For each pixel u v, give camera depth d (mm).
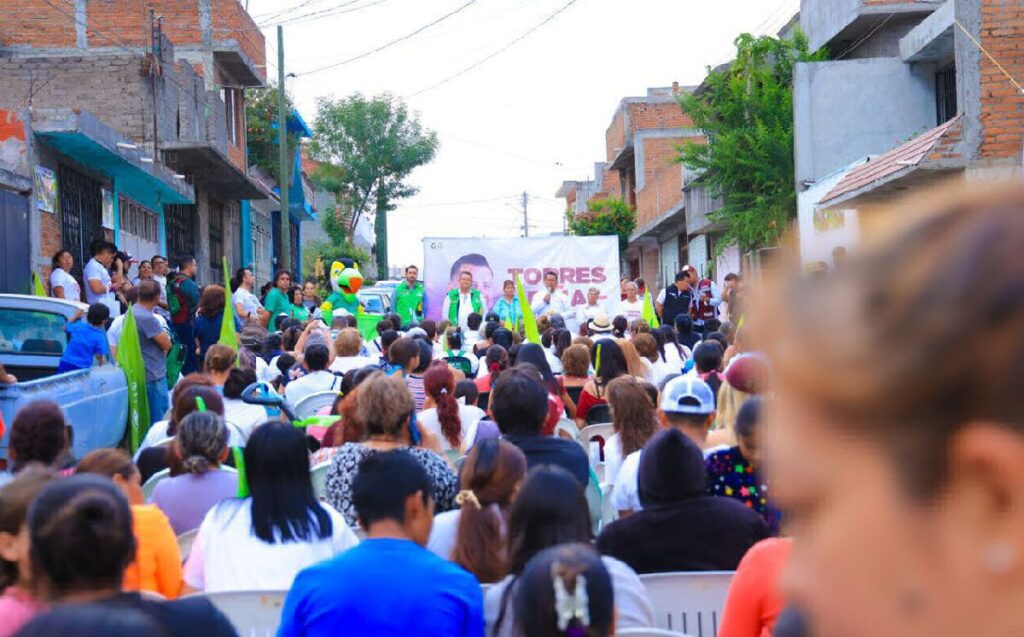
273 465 4305
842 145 20016
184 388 7719
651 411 6453
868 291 507
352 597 3330
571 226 46969
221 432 5344
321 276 36281
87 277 14852
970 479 486
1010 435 475
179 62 23688
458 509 4941
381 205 53000
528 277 23219
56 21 25953
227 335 11578
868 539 503
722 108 22953
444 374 7480
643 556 4262
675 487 4285
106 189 19297
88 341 10344
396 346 8922
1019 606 482
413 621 3316
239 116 31000
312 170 56250
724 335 11336
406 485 3521
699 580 4156
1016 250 480
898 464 497
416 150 52500
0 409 7961
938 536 491
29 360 10625
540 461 5445
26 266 15047
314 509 4352
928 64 19844
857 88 19938
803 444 519
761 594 3057
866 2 20484
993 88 13586
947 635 486
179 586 4273
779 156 21312
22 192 15148
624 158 46812
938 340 484
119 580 2715
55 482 2803
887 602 499
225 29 27359
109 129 17188
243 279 16656
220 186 27234
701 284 18156
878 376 493
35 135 15648
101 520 2670
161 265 17672
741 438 4398
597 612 2680
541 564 2721
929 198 518
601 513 6418
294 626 3406
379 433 5445
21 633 1199
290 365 11203
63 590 2641
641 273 48031
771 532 4340
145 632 1205
